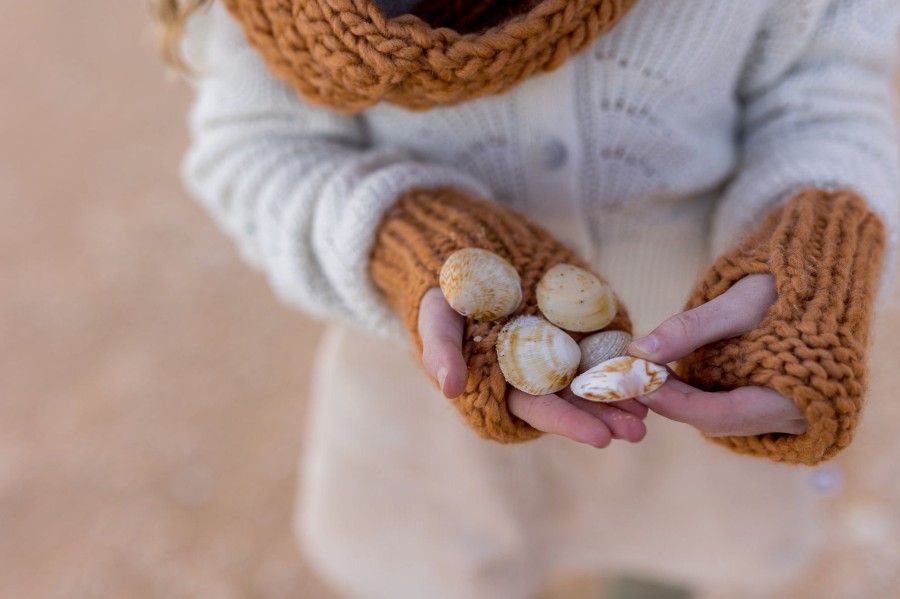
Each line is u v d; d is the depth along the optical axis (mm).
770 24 527
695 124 548
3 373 1237
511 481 665
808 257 446
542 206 575
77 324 1292
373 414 659
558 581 1024
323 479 698
